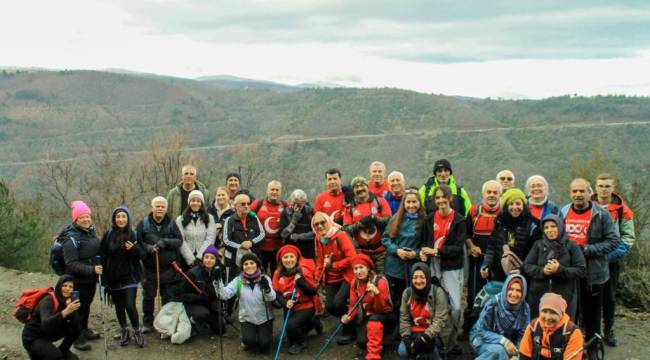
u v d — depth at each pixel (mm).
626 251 7504
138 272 8297
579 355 6066
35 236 13859
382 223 8398
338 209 9148
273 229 9086
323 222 8227
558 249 6922
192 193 8727
